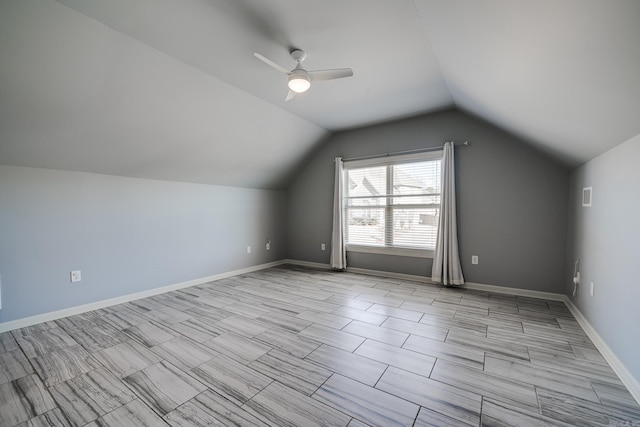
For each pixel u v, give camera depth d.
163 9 1.89
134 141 3.07
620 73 1.21
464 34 1.79
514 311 3.03
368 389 1.76
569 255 3.20
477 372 1.93
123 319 2.87
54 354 2.18
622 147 1.91
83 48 2.09
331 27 2.11
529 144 3.39
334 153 5.07
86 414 1.56
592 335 2.37
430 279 4.20
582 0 0.96
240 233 4.91
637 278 1.70
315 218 5.39
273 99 3.47
